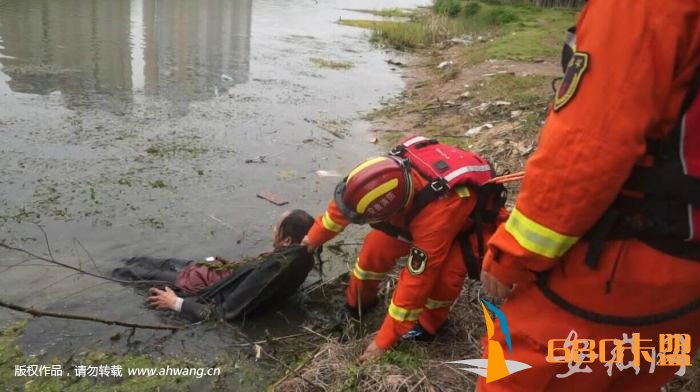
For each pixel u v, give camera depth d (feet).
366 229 16.22
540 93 27.66
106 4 54.49
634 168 5.47
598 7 5.22
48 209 15.55
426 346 10.77
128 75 30.32
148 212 15.94
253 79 32.32
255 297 11.64
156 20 49.44
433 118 26.11
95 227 14.96
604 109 5.03
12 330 11.08
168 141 21.24
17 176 17.19
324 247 14.92
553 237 5.47
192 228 15.34
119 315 11.81
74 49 34.91
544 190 5.38
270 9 67.82
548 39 44.73
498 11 62.90
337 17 66.74
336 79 34.45
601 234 5.59
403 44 49.60
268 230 15.57
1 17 42.22
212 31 47.78
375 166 9.21
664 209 5.44
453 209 9.20
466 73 34.12
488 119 24.59
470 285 12.04
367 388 9.43
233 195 17.42
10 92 25.25
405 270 9.70
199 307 11.90
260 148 21.44
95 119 22.89
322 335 11.30
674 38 4.93
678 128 5.29
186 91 28.35
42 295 12.19
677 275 5.56
